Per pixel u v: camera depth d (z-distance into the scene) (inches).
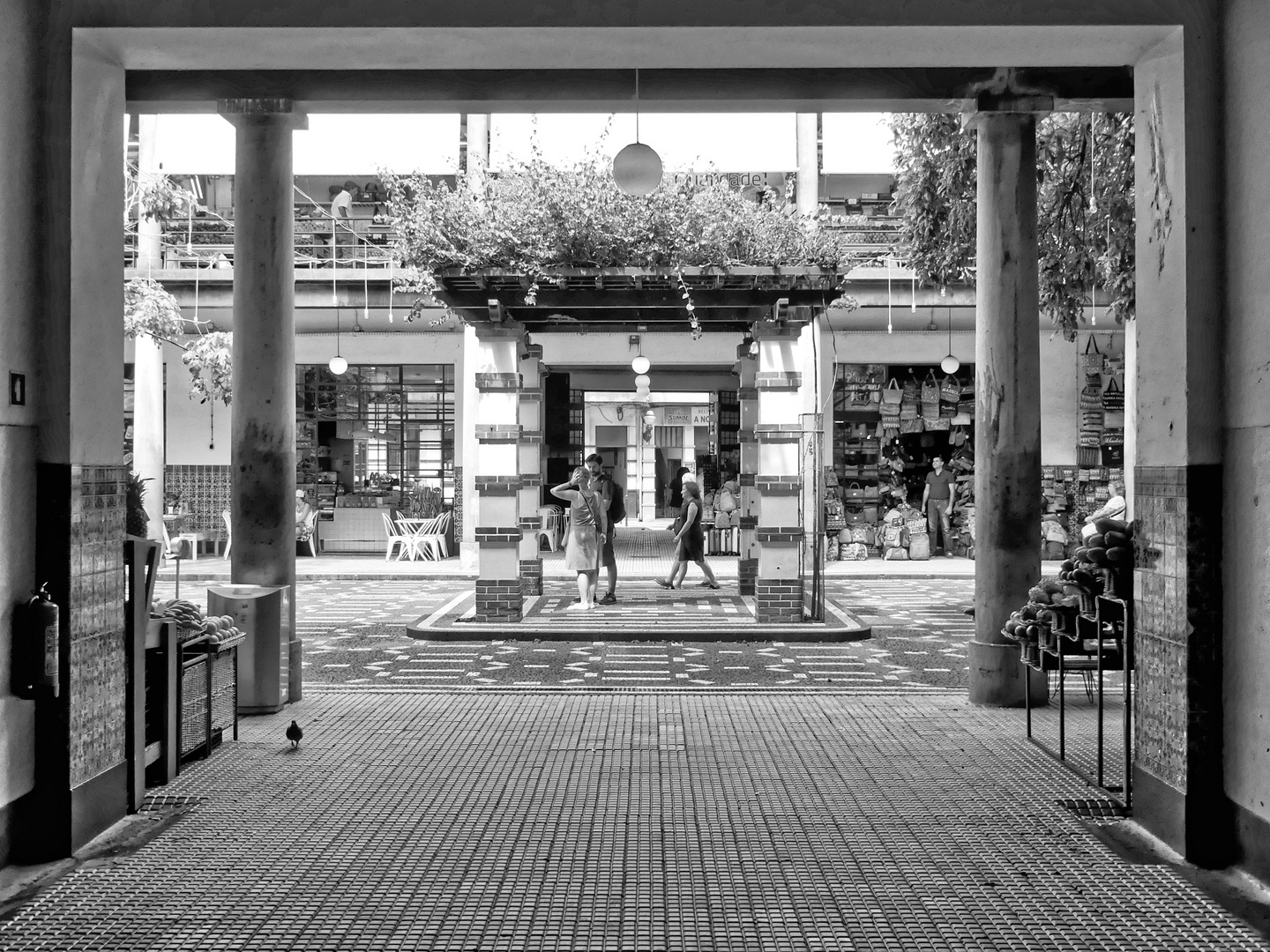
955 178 414.3
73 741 201.9
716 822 216.1
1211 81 203.0
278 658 315.3
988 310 329.4
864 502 866.8
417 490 869.2
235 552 330.6
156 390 743.1
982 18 208.8
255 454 328.8
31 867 194.5
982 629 330.0
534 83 322.0
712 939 162.1
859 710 319.9
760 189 703.7
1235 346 198.1
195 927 166.9
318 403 885.2
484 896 178.9
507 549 501.4
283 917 170.2
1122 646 251.6
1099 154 393.7
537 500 617.9
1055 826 215.5
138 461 741.3
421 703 330.6
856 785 241.3
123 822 217.6
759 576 493.4
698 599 591.5
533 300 454.6
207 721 266.5
